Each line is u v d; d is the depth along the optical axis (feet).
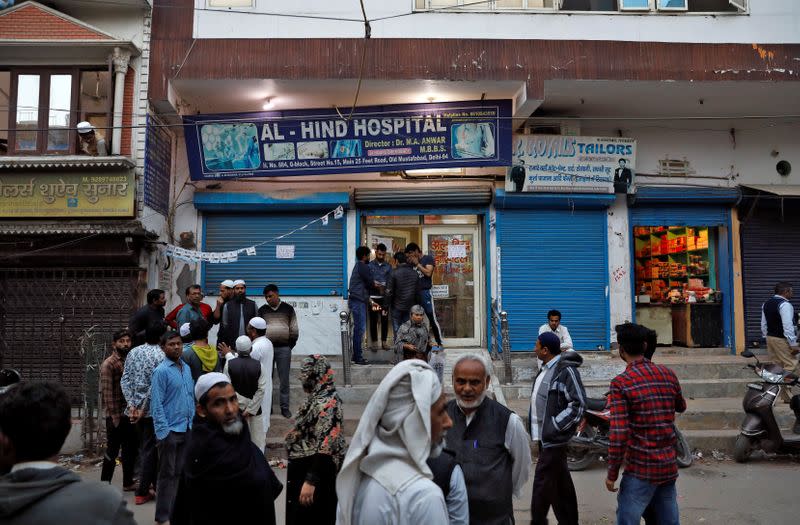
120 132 29.91
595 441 22.06
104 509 6.17
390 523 6.99
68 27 29.63
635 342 13.01
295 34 31.55
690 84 31.04
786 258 36.01
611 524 17.20
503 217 35.17
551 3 31.99
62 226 29.22
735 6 31.83
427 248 36.11
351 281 31.65
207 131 32.58
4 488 5.98
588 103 33.68
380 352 33.68
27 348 29.76
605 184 34.12
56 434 6.39
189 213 34.60
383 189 34.68
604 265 35.09
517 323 34.71
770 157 36.19
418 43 30.60
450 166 32.86
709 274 36.99
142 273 30.37
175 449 17.39
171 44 30.50
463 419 11.35
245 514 10.41
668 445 12.46
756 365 24.04
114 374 20.84
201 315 26.63
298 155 32.81
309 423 13.33
